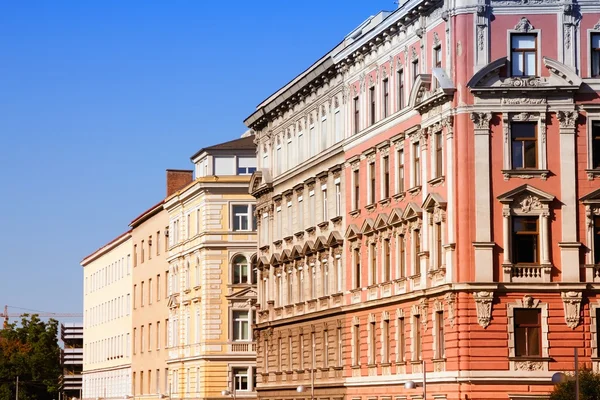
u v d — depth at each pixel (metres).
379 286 84.75
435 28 76.94
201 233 129.62
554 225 73.38
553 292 73.00
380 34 84.06
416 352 79.06
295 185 101.81
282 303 105.56
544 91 73.38
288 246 103.88
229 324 128.00
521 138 73.81
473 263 72.94
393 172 83.00
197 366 129.88
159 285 148.12
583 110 73.69
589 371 69.50
